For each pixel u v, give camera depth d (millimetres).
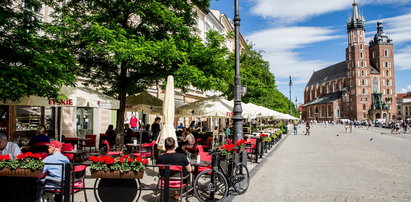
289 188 7645
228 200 6465
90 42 9867
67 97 8312
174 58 10016
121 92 11383
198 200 6445
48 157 5336
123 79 11734
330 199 6637
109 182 4918
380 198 6727
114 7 10859
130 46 9391
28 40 7445
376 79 113250
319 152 16031
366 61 112750
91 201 6121
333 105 124500
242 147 8070
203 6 12758
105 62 11812
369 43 122375
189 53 11164
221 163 6695
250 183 8211
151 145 10617
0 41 7336
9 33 7680
